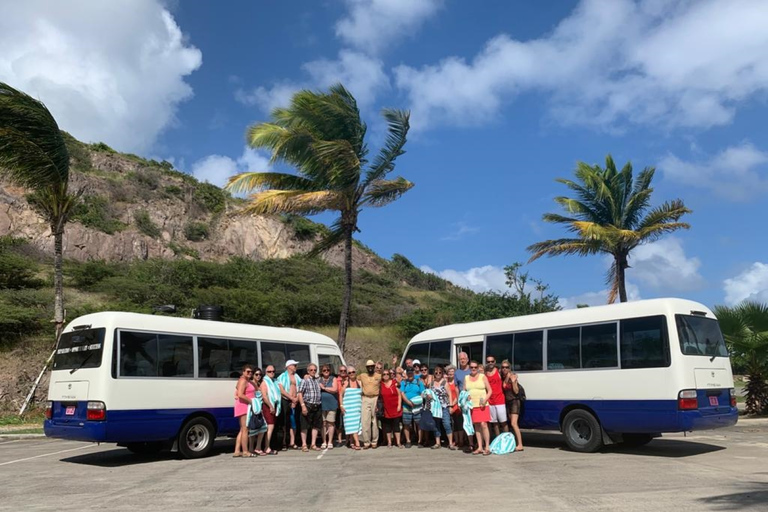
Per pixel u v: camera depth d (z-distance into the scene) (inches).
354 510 270.4
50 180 719.7
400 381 550.6
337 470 396.5
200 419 484.4
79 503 296.2
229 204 2790.4
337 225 852.0
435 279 3287.4
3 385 821.2
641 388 441.1
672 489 306.0
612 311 471.8
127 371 448.8
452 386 515.5
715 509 255.4
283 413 533.3
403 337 1349.7
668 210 1069.1
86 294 1352.1
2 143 672.4
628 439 503.8
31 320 948.0
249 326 553.3
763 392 724.0
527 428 514.0
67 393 457.1
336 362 631.2
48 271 1505.9
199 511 273.7
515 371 527.2
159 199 2493.8
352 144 820.6
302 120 804.6
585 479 343.6
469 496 299.4
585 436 474.9
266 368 544.1
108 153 2608.3
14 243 1657.2
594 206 1130.0
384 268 3110.2
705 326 460.1
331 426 527.2
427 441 546.3
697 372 434.9
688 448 484.7
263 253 2605.8
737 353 713.6
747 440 531.8
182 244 2379.4
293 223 2849.4
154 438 456.1
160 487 340.5
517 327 538.0
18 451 542.6
